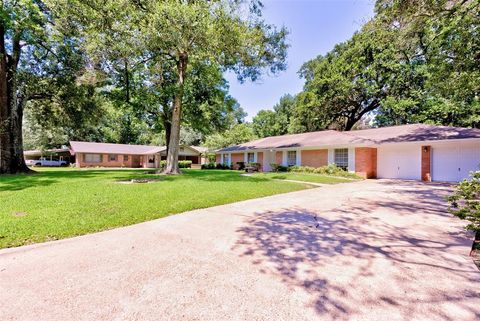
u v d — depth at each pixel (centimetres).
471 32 894
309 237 421
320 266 312
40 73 1664
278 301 237
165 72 1719
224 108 2088
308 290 256
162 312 218
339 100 2505
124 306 227
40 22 1301
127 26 1088
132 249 366
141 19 1051
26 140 3656
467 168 1308
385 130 1819
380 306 230
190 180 1185
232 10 1096
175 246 379
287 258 336
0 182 1070
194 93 1872
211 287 261
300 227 479
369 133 1861
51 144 3853
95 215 527
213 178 1304
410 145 1498
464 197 432
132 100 1722
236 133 3928
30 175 1480
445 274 292
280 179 1377
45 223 464
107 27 1091
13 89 1548
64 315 213
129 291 252
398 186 1128
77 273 290
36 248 366
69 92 1720
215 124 2170
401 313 219
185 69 1504
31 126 3503
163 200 684
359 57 2303
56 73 1667
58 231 430
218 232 447
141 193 780
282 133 4588
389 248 372
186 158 3762
